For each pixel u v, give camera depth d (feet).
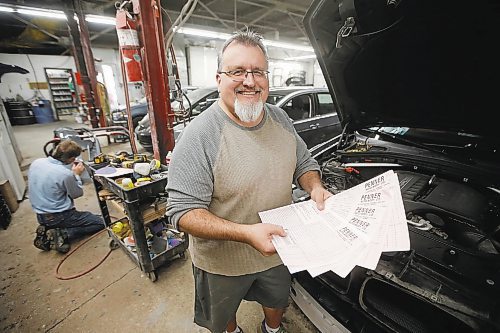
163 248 6.25
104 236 7.78
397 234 2.10
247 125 2.81
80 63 15.03
